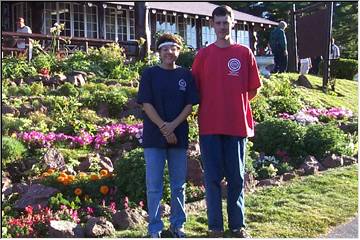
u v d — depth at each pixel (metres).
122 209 6.51
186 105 5.48
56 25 17.72
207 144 5.54
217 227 5.58
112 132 9.66
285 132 9.22
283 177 8.00
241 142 5.57
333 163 8.73
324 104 14.74
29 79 12.70
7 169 8.19
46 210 6.14
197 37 28.03
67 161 8.49
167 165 6.15
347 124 11.73
